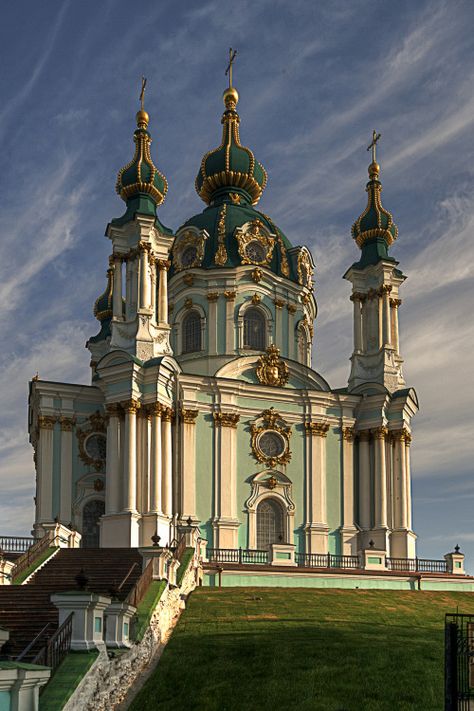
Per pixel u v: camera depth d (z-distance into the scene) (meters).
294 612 32.50
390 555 56.75
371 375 60.41
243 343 59.69
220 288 60.09
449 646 19.00
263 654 25.98
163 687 23.59
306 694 22.89
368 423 58.69
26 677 15.77
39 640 23.89
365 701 22.55
